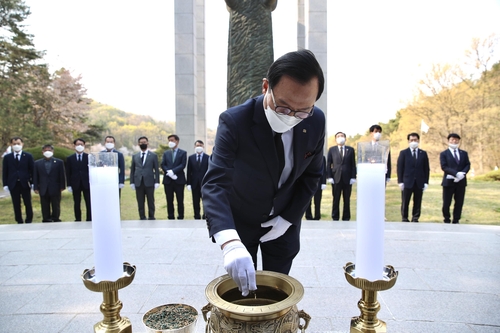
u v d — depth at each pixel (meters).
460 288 3.07
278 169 1.58
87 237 5.13
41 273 3.56
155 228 5.61
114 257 1.17
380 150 1.12
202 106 14.02
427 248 4.36
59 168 7.37
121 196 13.12
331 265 3.73
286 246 1.85
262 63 4.72
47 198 7.32
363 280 1.10
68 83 17.69
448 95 16.59
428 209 10.16
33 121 17.28
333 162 7.17
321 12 11.60
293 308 1.19
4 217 9.98
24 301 2.87
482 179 14.98
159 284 3.21
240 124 1.52
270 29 4.82
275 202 1.69
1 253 4.31
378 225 1.13
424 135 17.31
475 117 16.16
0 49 16.27
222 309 1.08
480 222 8.44
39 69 17.00
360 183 1.16
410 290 3.02
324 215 9.45
